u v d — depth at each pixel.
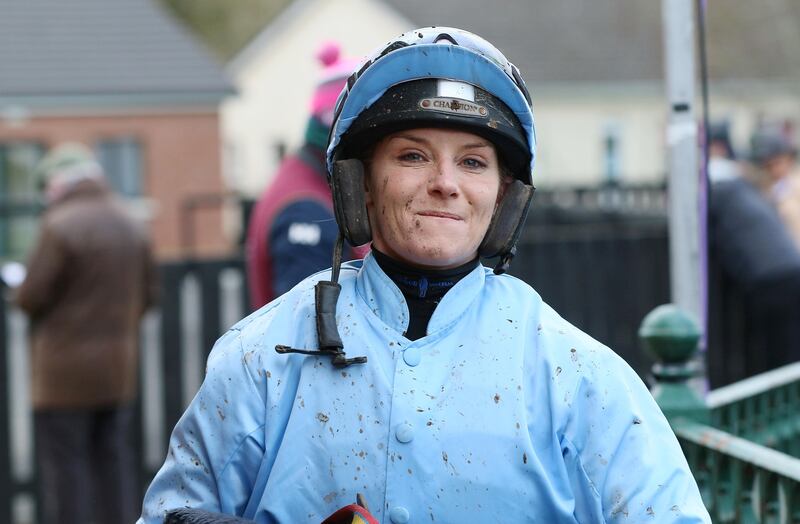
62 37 44.31
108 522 9.90
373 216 3.22
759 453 4.51
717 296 11.30
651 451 3.01
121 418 9.99
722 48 53.50
